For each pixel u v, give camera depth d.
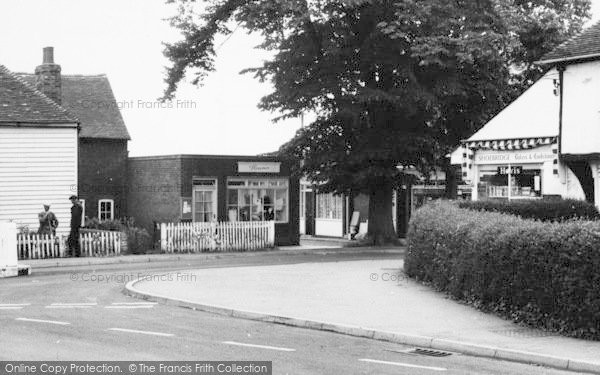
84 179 43.41
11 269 23.84
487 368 10.68
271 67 35.28
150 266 26.95
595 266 12.61
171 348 11.44
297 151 36.72
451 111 37.19
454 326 13.55
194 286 19.30
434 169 37.91
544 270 13.45
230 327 13.77
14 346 11.39
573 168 28.86
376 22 32.94
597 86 27.52
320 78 34.34
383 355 11.45
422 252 19.81
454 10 32.47
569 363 10.76
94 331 12.93
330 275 21.77
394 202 47.94
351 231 48.78
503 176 31.84
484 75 35.09
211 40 36.12
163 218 39.25
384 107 35.47
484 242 15.36
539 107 30.84
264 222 35.97
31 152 31.62
